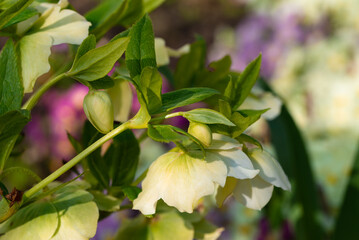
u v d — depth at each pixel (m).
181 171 0.37
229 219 1.09
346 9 1.69
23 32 0.40
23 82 0.39
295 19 1.75
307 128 1.34
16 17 0.39
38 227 0.38
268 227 0.88
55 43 0.39
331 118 1.36
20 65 0.39
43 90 0.39
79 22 0.40
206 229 0.48
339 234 0.62
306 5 1.74
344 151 1.02
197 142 0.36
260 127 0.81
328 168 0.97
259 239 0.89
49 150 1.12
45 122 1.16
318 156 1.01
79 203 0.39
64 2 0.41
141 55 0.37
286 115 0.66
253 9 2.15
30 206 0.39
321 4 1.72
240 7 3.25
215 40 3.18
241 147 0.40
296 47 1.72
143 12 0.46
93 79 0.37
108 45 0.36
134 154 0.44
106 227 1.02
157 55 0.46
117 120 0.47
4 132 0.36
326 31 1.71
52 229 0.38
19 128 0.36
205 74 0.48
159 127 0.36
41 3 0.42
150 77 0.36
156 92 0.37
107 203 0.42
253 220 1.06
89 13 0.47
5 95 0.38
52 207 0.38
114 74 0.45
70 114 1.17
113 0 0.47
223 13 3.28
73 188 0.41
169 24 3.29
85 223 0.38
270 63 1.75
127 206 0.44
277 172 0.40
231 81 0.39
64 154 1.10
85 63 0.37
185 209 0.36
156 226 0.46
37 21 0.40
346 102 1.36
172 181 0.37
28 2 0.37
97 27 0.46
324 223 0.80
